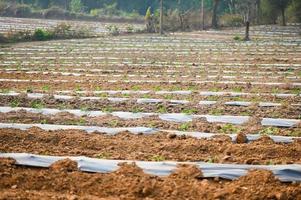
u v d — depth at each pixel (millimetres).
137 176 13484
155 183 12938
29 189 12766
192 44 50094
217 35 60719
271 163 14547
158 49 46188
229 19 75812
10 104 22344
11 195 12000
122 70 33750
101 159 14562
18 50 45156
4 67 35000
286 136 17516
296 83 28094
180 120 19922
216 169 13945
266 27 70625
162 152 15547
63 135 16891
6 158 14547
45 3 102438
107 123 19000
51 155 15195
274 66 35594
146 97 24031
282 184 13430
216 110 21422
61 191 12711
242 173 13719
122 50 45562
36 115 20281
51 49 46062
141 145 16125
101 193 12602
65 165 14078
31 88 26719
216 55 41781
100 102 22844
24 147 15914
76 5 98875
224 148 15773
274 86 27297
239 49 45812
